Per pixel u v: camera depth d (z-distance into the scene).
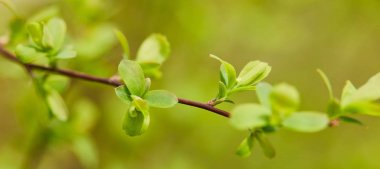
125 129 0.23
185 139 0.59
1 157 0.47
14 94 0.57
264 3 0.63
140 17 0.57
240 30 0.64
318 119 0.21
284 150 0.69
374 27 0.71
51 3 0.51
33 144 0.42
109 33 0.39
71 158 0.60
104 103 0.56
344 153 0.72
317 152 0.71
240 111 0.21
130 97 0.24
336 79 0.78
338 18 0.70
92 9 0.39
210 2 0.60
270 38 0.64
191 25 0.57
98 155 0.54
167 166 0.57
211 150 0.62
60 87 0.32
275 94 0.21
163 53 0.29
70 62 0.38
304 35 0.71
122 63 0.23
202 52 0.61
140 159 0.56
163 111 0.56
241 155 0.23
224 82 0.24
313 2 0.66
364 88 0.22
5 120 0.65
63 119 0.32
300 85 0.75
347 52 0.76
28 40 0.32
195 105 0.24
